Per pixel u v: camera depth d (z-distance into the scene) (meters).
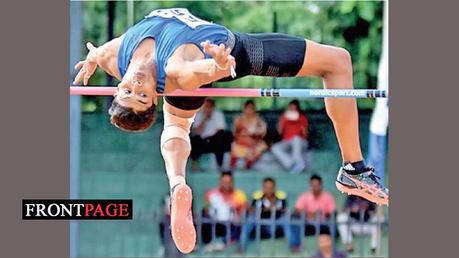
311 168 31.47
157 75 18.70
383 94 19.42
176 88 18.91
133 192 31.16
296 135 31.47
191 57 18.64
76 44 29.91
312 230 30.58
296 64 19.53
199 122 31.23
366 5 30.98
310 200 30.25
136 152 31.27
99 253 30.70
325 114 31.59
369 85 31.31
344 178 20.81
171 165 19.48
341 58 19.75
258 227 29.88
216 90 19.39
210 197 30.52
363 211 29.94
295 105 31.45
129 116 18.55
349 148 20.52
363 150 31.66
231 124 31.45
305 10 31.14
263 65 19.42
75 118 29.86
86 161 31.14
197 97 19.59
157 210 30.92
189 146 19.75
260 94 19.52
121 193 31.14
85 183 31.05
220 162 31.31
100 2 30.73
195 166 31.23
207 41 17.48
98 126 31.20
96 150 31.16
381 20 30.98
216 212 29.97
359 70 31.30
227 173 30.53
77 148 29.98
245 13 31.14
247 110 31.42
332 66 19.70
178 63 18.42
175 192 19.09
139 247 30.66
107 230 30.69
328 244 30.19
